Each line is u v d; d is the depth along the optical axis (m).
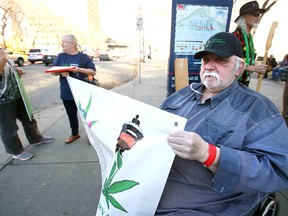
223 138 1.08
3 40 25.62
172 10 2.73
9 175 2.63
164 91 7.29
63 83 3.17
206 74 1.22
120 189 1.04
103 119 1.18
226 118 1.13
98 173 2.67
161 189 1.01
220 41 1.17
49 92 7.81
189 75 3.00
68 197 2.25
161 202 1.17
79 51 3.23
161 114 1.01
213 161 0.90
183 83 2.90
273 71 10.80
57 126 4.18
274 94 7.05
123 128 1.09
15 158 2.99
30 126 3.22
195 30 2.83
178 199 1.14
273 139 1.00
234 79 1.24
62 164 2.87
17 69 2.88
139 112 1.07
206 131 1.13
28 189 2.38
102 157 1.28
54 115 4.91
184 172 1.12
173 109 1.45
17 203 2.17
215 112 1.17
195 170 1.10
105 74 12.90
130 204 1.02
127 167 1.04
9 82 2.70
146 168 1.02
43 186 2.43
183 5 2.71
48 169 2.75
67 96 3.20
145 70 15.30
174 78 3.03
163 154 1.00
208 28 2.85
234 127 1.08
